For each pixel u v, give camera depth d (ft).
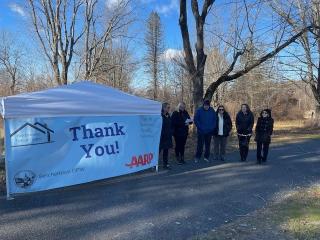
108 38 84.58
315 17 48.14
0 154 35.68
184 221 21.93
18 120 26.48
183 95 92.48
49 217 22.31
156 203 25.40
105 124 31.01
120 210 23.75
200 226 21.12
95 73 85.56
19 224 21.12
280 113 152.05
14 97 26.23
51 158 27.81
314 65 80.79
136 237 19.34
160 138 35.58
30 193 27.35
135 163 33.04
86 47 83.41
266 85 105.09
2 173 32.94
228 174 34.58
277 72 84.02
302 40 70.90
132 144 32.78
